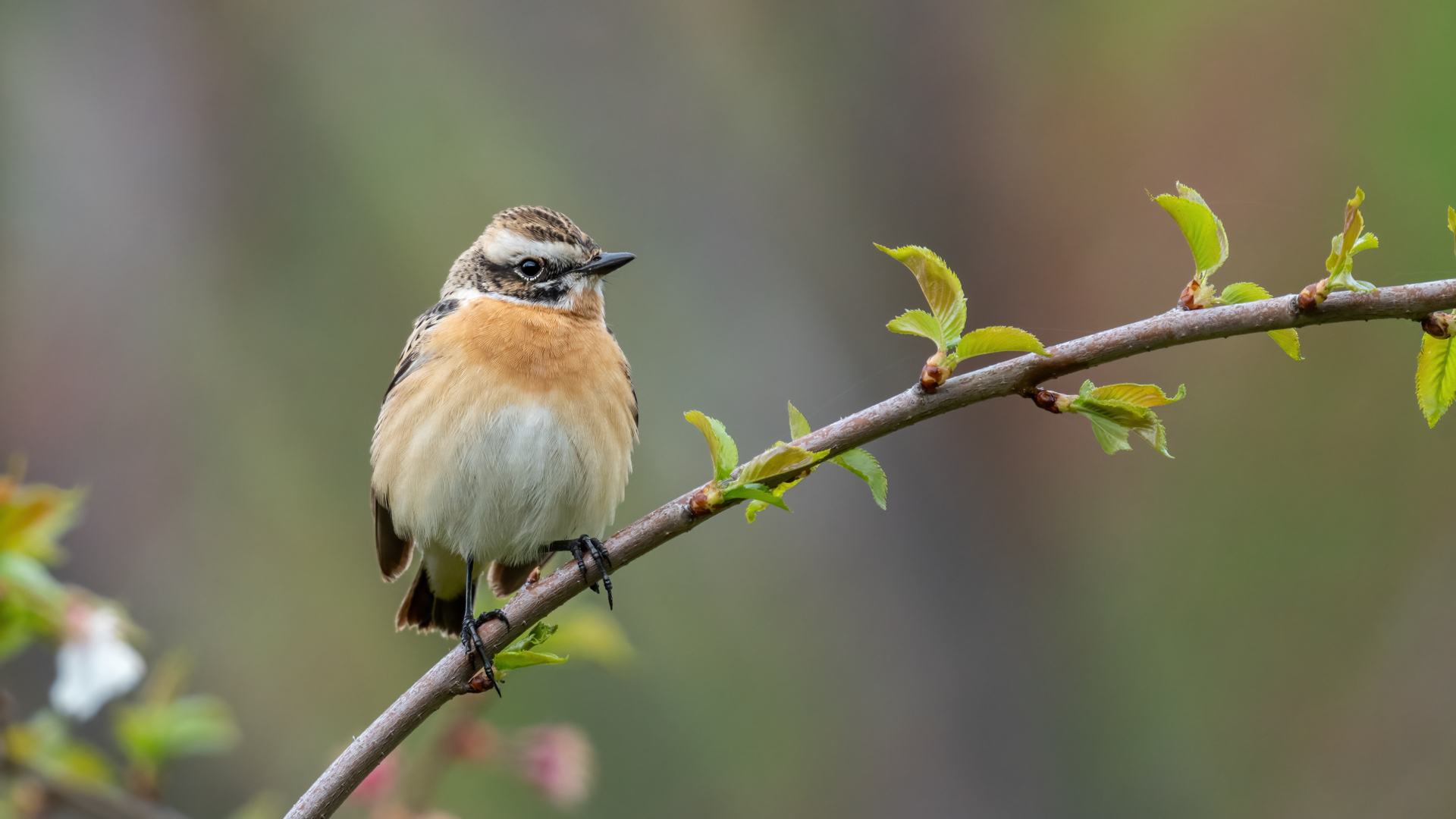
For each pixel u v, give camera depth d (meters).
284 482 14.91
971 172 15.05
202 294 15.31
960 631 14.23
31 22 15.39
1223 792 14.14
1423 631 14.55
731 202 15.48
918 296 14.91
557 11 16.25
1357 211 4.97
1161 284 14.50
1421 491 15.05
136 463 14.44
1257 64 15.12
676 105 15.90
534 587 5.73
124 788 8.41
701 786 14.08
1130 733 14.30
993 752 13.93
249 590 14.41
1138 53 15.19
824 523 14.62
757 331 15.09
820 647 14.38
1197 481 15.33
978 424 14.68
